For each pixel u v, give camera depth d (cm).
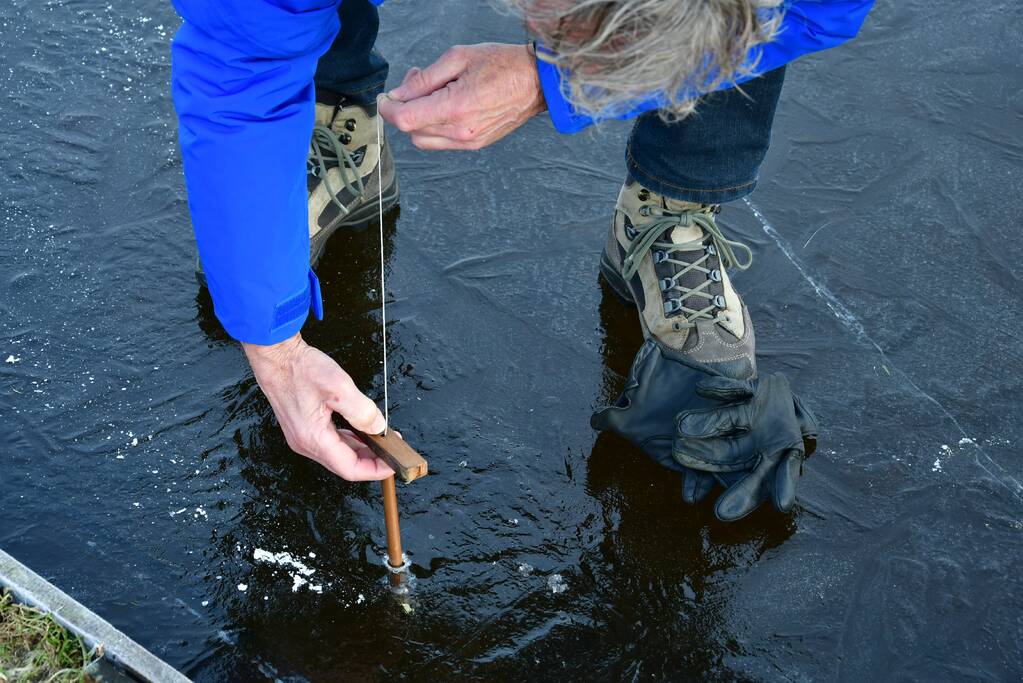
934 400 213
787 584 180
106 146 259
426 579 178
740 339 209
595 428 201
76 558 178
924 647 172
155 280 228
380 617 172
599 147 272
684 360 204
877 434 206
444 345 219
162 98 273
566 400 210
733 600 178
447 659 167
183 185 251
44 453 194
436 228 246
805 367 219
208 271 144
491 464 197
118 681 147
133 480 190
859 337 225
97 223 240
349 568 179
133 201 246
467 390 210
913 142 275
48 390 205
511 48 151
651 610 175
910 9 319
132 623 169
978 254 246
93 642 149
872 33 310
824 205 257
